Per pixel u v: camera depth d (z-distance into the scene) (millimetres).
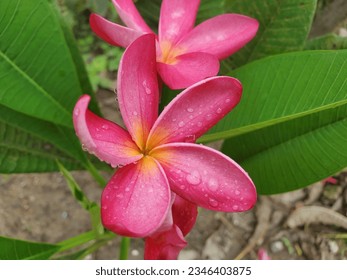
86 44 607
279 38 363
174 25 326
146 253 293
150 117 282
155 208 266
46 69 328
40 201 559
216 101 279
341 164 334
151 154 281
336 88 300
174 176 276
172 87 291
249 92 331
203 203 274
